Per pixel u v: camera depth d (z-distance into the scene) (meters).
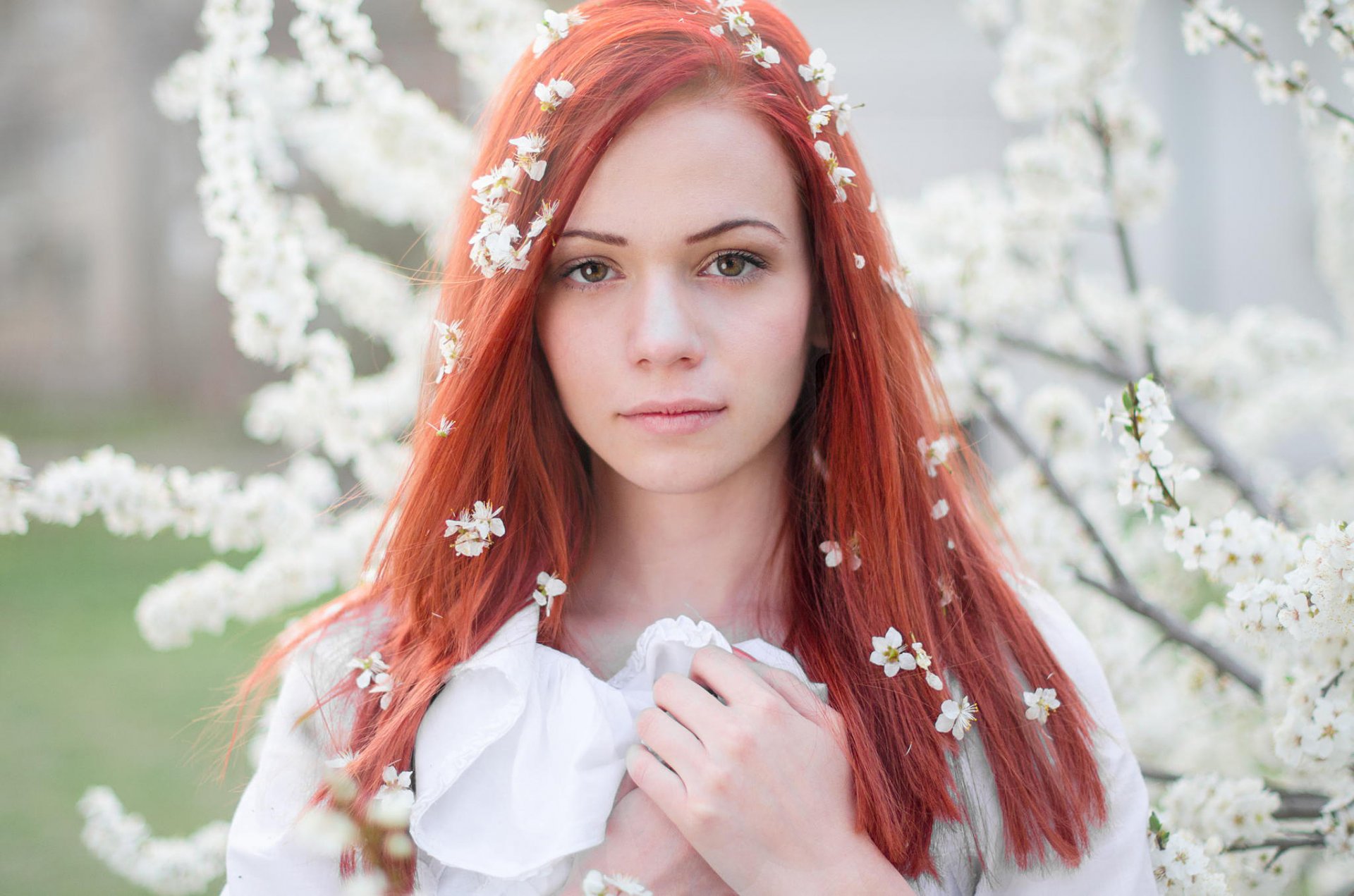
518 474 1.01
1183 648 1.63
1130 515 1.89
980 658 0.98
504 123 1.00
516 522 1.01
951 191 1.95
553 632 0.99
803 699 0.93
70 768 3.26
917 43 5.28
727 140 0.87
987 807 0.95
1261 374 2.05
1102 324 1.96
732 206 0.87
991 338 1.91
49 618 4.46
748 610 1.03
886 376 1.03
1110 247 5.09
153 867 1.75
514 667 0.92
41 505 1.46
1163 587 1.84
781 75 0.94
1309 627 0.98
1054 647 1.06
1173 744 1.71
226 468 5.91
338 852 0.93
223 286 1.53
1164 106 5.25
